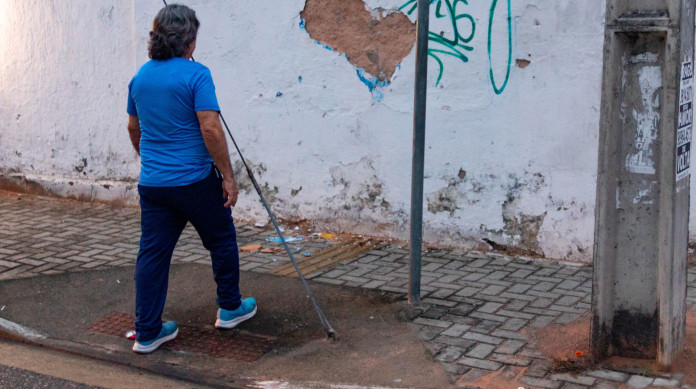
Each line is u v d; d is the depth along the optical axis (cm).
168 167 422
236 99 705
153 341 438
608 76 362
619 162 376
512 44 574
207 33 704
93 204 812
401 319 475
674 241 366
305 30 659
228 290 462
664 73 353
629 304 390
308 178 685
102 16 774
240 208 724
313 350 436
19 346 457
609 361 396
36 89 836
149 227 435
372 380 395
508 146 590
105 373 418
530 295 512
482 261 589
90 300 524
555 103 566
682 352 399
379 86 634
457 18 591
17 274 576
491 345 430
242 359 428
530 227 594
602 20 539
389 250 625
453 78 602
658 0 347
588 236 573
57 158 840
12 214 769
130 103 442
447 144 614
